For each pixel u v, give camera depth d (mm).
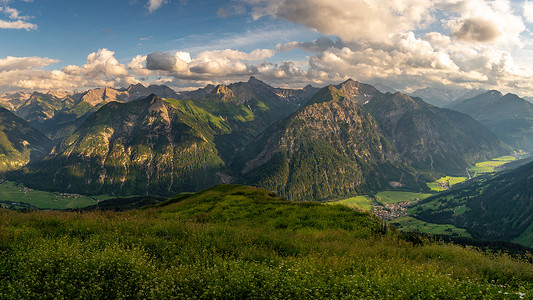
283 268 12273
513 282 12742
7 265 11688
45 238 15969
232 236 17578
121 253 12484
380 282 10492
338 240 19609
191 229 18719
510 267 14109
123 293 9664
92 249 13672
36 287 10000
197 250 14453
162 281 9797
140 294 9203
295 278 10344
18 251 13062
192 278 10086
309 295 9234
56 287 9789
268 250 15758
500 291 10125
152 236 17031
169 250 14602
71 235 17484
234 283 9750
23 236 15953
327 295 9656
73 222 19719
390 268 12641
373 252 15961
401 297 9453
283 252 15891
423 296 9602
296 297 9211
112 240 15250
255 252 14797
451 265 14531
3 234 15664
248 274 10484
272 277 10297
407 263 13859
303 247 16609
